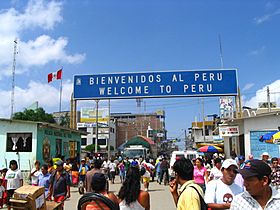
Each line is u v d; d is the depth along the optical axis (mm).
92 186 4766
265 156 11188
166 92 22547
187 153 21922
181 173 4090
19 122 21938
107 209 4262
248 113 37625
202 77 22594
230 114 41719
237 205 3152
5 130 22062
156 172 26625
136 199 4809
